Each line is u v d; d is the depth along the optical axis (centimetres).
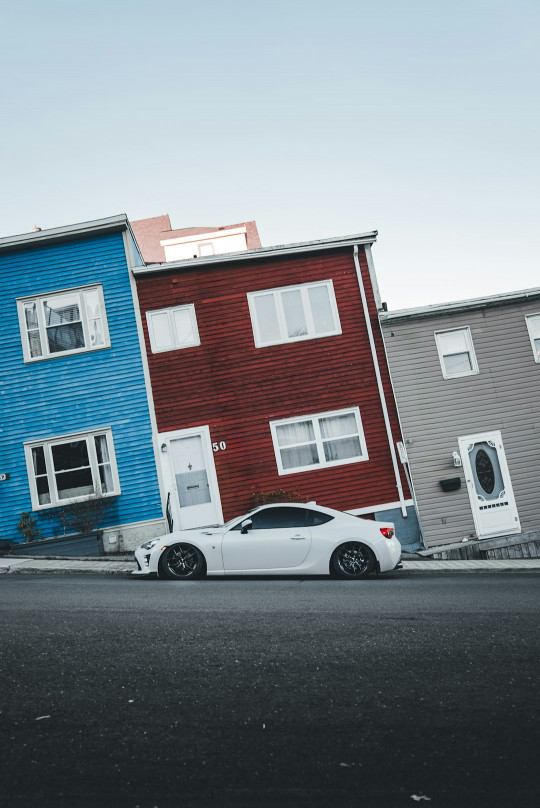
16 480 1981
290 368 2044
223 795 367
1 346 2027
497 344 2078
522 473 2033
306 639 702
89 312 2052
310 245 2064
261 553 1297
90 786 381
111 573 1484
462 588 1088
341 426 2036
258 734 448
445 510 2006
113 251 2069
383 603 920
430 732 444
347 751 419
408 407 2038
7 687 562
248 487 1998
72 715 492
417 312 2048
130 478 1989
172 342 2042
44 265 2059
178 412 2019
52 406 2011
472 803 352
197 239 4544
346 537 1299
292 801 359
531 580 1223
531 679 548
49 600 994
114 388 2019
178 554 1315
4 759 419
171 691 541
